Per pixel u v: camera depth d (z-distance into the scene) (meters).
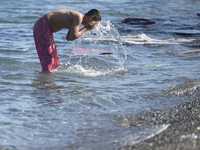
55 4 46.03
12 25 28.22
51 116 8.21
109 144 6.42
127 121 7.81
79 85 11.15
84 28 12.71
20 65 14.16
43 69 12.93
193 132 6.62
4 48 17.81
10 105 8.95
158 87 10.83
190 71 13.12
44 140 6.82
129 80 11.91
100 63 15.08
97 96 9.88
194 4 50.62
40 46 12.78
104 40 21.55
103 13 37.97
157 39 22.48
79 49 18.17
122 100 9.55
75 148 6.36
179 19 34.38
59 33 24.70
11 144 6.58
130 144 6.31
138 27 28.62
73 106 8.98
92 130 7.30
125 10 41.03
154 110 8.52
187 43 20.94
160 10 42.62
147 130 7.00
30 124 7.67
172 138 6.38
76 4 46.56
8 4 43.84
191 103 8.84
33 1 49.09
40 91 10.36
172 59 16.12
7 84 11.09
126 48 19.09
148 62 15.50
